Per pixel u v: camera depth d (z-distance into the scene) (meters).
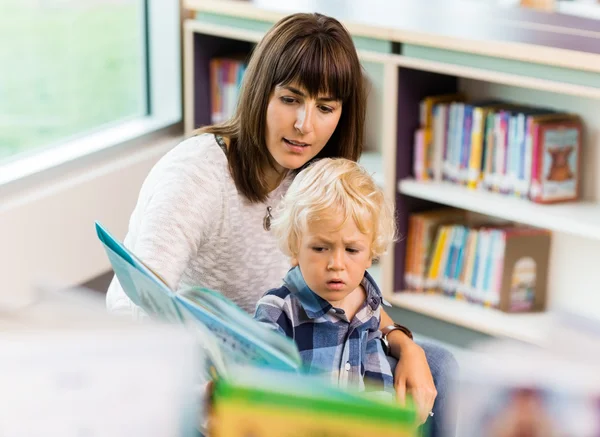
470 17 3.09
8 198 3.04
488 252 3.06
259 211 1.82
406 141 3.11
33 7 3.44
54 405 0.80
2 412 0.79
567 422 0.78
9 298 3.00
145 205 1.77
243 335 0.97
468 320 3.04
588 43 2.69
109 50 3.62
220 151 1.78
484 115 2.97
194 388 0.88
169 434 0.83
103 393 0.81
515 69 2.71
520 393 0.78
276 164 1.80
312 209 1.47
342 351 1.59
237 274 1.85
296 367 0.93
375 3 3.31
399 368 1.63
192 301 1.10
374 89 3.43
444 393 1.73
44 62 3.49
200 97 3.57
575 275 3.06
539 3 3.43
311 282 1.51
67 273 3.22
